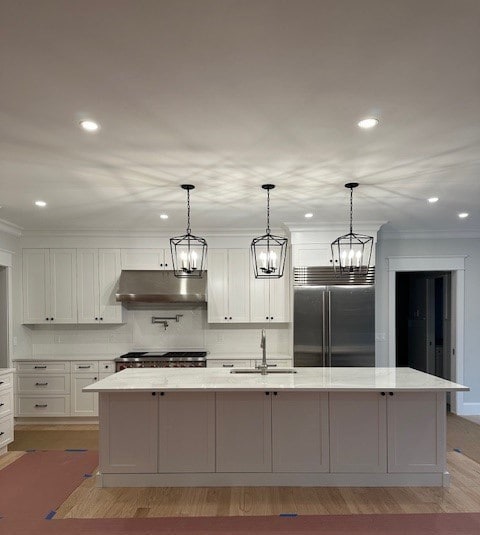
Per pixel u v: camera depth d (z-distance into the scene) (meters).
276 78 1.81
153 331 5.87
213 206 4.20
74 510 2.90
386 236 5.75
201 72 1.76
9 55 1.62
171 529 2.64
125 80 1.81
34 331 5.79
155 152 2.67
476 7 1.38
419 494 3.11
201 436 3.27
